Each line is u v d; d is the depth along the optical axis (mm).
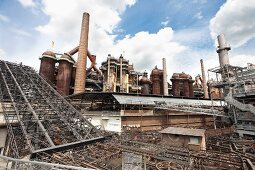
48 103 28969
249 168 13883
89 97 42750
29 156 15953
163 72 72688
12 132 19594
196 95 88250
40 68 52500
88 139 20969
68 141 21672
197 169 13617
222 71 41406
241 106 32469
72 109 28594
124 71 66750
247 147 21484
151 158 15297
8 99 26812
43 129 20312
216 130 30594
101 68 65625
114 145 19312
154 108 41094
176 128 22641
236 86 37188
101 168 13141
